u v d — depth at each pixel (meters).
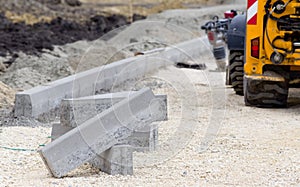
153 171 18.03
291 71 27.73
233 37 30.98
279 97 27.89
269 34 27.03
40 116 25.70
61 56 41.94
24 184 16.44
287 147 20.92
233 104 28.70
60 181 16.69
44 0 76.81
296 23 26.72
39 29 55.88
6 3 65.38
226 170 18.28
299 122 24.91
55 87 26.77
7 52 42.84
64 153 17.06
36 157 19.52
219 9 71.75
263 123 24.64
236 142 21.50
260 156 19.81
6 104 27.88
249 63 27.70
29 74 34.53
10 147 20.67
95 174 17.64
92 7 79.75
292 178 17.53
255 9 27.25
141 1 88.56
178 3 85.88
